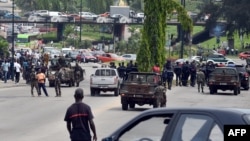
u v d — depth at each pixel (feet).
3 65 350.84
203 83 301.22
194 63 356.79
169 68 313.12
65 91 292.20
